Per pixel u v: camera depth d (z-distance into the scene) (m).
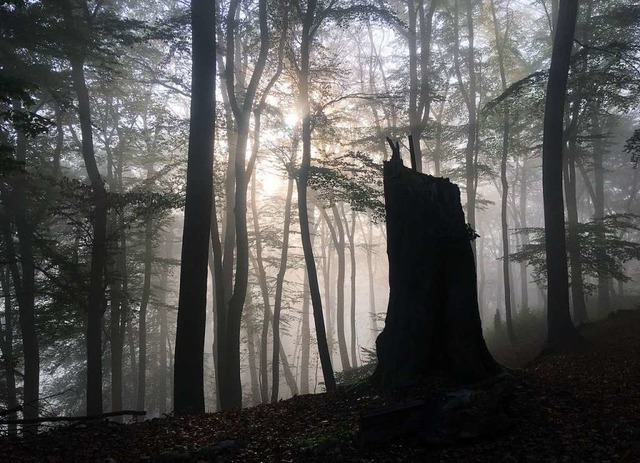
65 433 6.72
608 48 17.55
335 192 15.71
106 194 16.23
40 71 17.19
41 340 22.52
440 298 7.12
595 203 30.80
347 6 15.82
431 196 7.30
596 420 6.26
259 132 19.05
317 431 6.15
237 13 21.83
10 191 18.64
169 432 6.92
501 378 6.73
